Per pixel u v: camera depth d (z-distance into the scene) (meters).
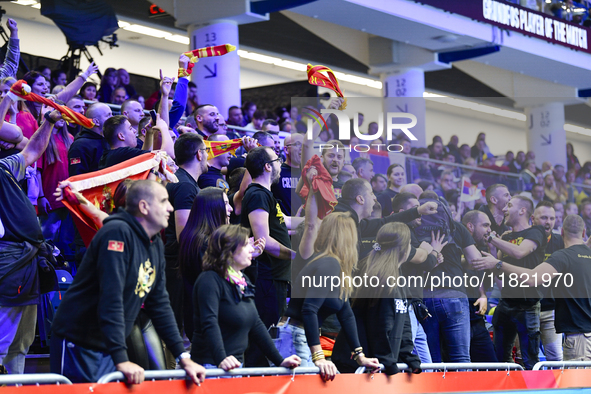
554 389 8.21
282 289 7.72
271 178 7.98
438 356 8.07
